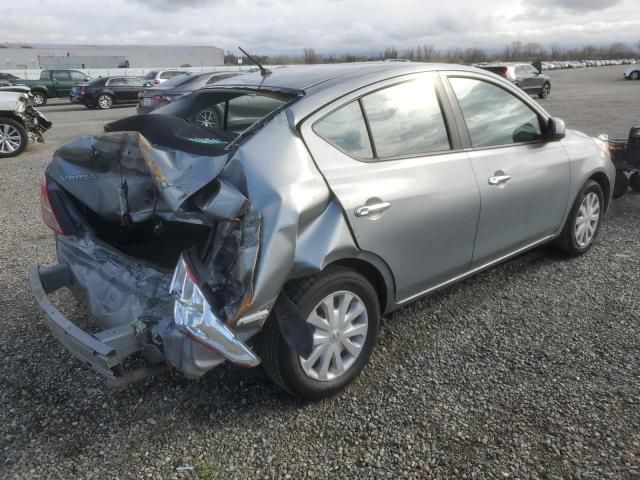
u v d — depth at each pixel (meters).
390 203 2.87
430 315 3.72
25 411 2.78
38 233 5.59
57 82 25.67
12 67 56.84
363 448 2.51
